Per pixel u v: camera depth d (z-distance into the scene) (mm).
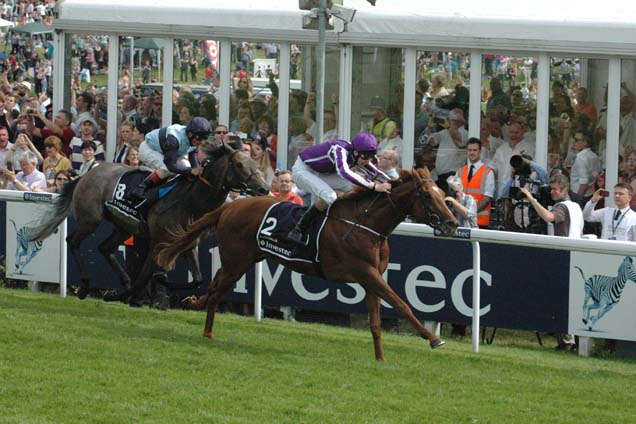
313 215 14727
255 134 21812
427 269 16422
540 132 20047
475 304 15508
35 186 21297
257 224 15086
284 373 13188
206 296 15555
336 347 15125
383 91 20906
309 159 14711
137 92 22641
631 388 13344
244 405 11648
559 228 17594
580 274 15461
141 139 21875
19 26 46594
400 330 17047
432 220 14086
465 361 14609
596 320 15406
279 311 17766
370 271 14391
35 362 13086
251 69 21750
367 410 11664
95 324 15719
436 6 20891
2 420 10781
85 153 21703
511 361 14773
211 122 22094
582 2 20594
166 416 11141
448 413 11695
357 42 20781
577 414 11898
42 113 26438
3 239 19547
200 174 16641
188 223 16766
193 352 14133
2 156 23000
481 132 20406
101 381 12344
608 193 18500
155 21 22188
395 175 17953
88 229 17906
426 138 20734
